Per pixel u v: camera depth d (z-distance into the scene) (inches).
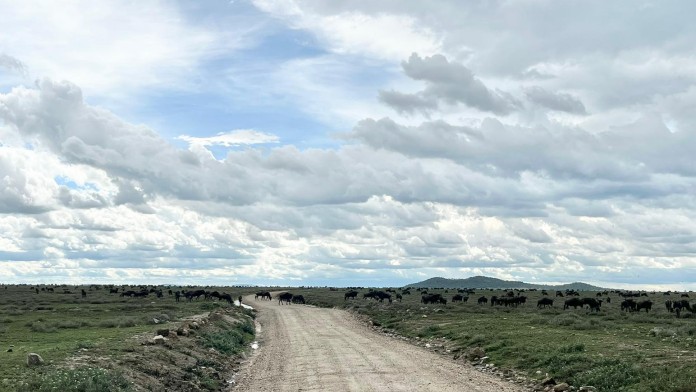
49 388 716.7
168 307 3132.4
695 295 5113.2
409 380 1015.0
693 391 747.4
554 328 1676.9
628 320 2081.7
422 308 3065.9
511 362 1158.3
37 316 2361.0
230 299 4089.6
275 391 961.5
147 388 896.3
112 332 1558.8
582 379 915.4
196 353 1301.7
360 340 1831.9
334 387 957.8
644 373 867.4
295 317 3070.9
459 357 1333.7
